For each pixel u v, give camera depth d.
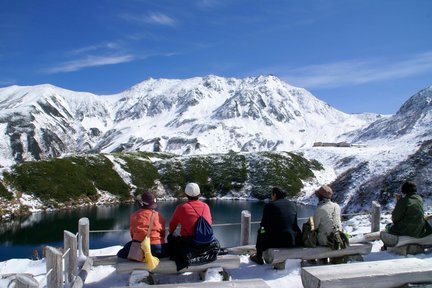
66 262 8.20
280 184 76.88
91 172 70.94
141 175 76.81
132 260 7.41
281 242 8.34
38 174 62.78
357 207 42.75
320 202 8.67
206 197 75.12
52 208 56.94
